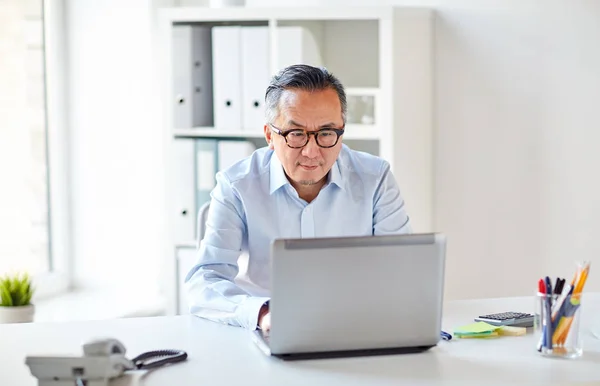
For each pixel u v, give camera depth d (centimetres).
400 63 383
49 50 431
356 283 201
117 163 434
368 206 268
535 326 208
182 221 407
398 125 385
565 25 384
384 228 269
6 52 411
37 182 434
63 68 435
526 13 388
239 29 394
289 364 200
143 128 428
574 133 387
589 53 382
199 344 217
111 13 427
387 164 274
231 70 396
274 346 200
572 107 387
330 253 198
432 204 407
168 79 404
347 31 415
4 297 354
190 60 401
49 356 182
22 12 419
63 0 432
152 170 428
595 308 253
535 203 395
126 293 434
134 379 190
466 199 404
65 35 435
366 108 394
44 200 438
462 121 401
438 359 203
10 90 414
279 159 246
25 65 422
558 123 389
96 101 435
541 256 396
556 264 394
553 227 393
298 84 238
